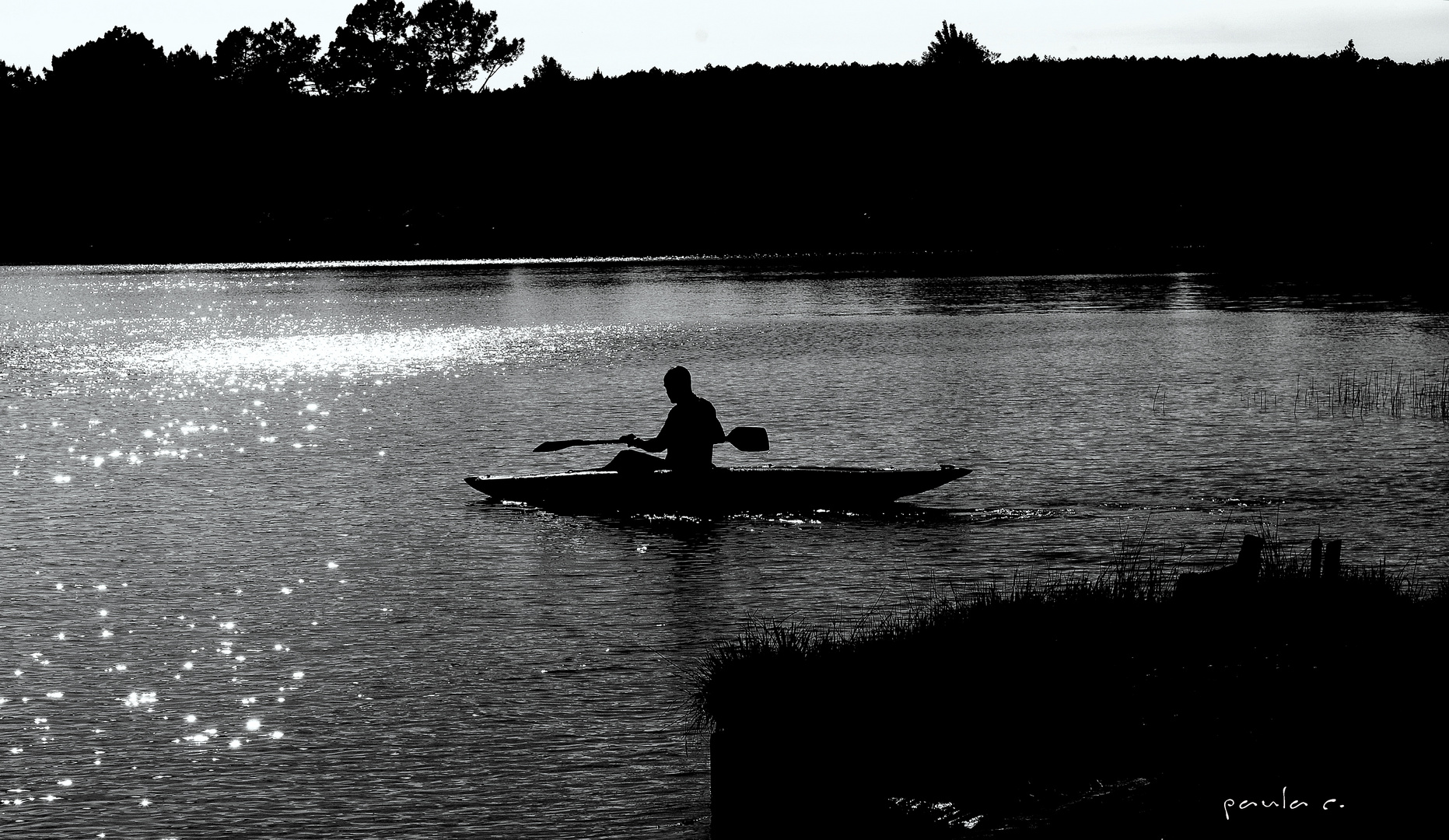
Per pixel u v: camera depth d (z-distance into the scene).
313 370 34.75
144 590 13.16
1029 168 133.25
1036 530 15.09
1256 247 100.19
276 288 76.44
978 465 19.27
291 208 132.88
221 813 8.07
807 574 13.41
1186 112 142.25
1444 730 6.55
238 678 10.45
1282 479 17.75
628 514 16.50
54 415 26.64
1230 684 7.21
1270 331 41.25
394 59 161.50
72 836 7.80
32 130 137.75
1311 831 5.73
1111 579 12.72
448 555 14.48
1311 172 125.75
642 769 8.53
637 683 10.17
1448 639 7.74
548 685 10.16
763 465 19.78
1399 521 15.20
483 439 23.12
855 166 136.38
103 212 129.38
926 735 6.93
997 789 6.45
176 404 28.22
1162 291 61.72
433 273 91.06
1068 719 6.93
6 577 13.70
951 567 13.57
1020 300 57.41
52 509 17.28
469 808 8.05
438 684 10.24
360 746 9.03
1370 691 7.04
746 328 45.72
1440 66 149.88
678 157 140.25
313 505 17.41
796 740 7.08
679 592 12.84
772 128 144.88
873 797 6.68
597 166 139.00
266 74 152.00
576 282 78.19
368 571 13.86
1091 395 27.05
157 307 61.12
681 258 107.06
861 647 7.86
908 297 60.53
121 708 9.84
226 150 139.50
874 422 23.77
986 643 7.82
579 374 32.75
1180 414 24.12
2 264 115.31
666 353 37.69
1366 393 26.28
